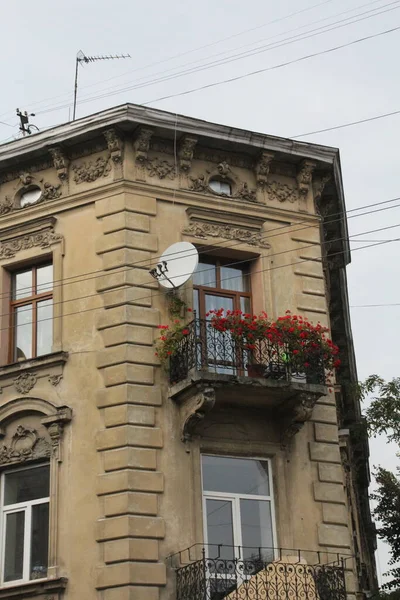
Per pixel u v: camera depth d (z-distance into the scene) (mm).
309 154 21344
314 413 19516
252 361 18656
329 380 20000
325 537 18562
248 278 20672
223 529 18156
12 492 18906
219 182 20922
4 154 20781
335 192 22484
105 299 19078
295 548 18266
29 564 18156
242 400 18609
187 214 20219
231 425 18766
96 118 19922
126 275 19047
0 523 18703
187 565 16938
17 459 18734
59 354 18969
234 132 20578
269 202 21141
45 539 18219
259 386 18047
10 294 20625
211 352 18375
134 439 17781
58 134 20297
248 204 20812
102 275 19312
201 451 18422
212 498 18297
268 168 21188
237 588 16797
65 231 20141
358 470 30406
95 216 19906
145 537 17141
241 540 18156
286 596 16406
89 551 17281
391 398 21266
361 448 28547
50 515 17891
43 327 20094
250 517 18438
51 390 18891
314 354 18969
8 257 20609
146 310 18922
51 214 20375
